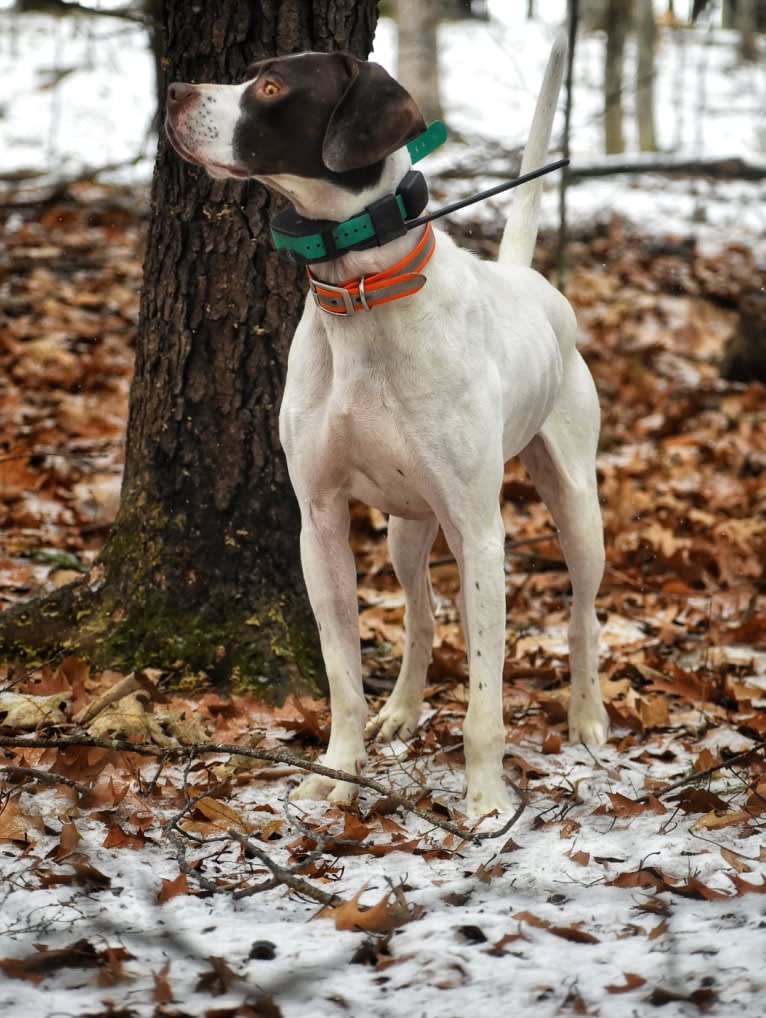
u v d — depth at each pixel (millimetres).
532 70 21891
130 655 4359
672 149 19141
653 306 11617
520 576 6016
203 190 4305
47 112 17719
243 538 4398
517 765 3848
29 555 5586
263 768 3789
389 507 3691
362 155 3135
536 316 3961
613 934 2689
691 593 5805
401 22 18250
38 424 7191
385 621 5348
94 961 2564
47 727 3936
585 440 4277
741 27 24172
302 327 3545
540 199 4469
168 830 3100
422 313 3348
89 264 10953
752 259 13422
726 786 3645
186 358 4375
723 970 2475
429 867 3098
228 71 4246
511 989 2447
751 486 7461
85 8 5512
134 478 4512
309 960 2594
